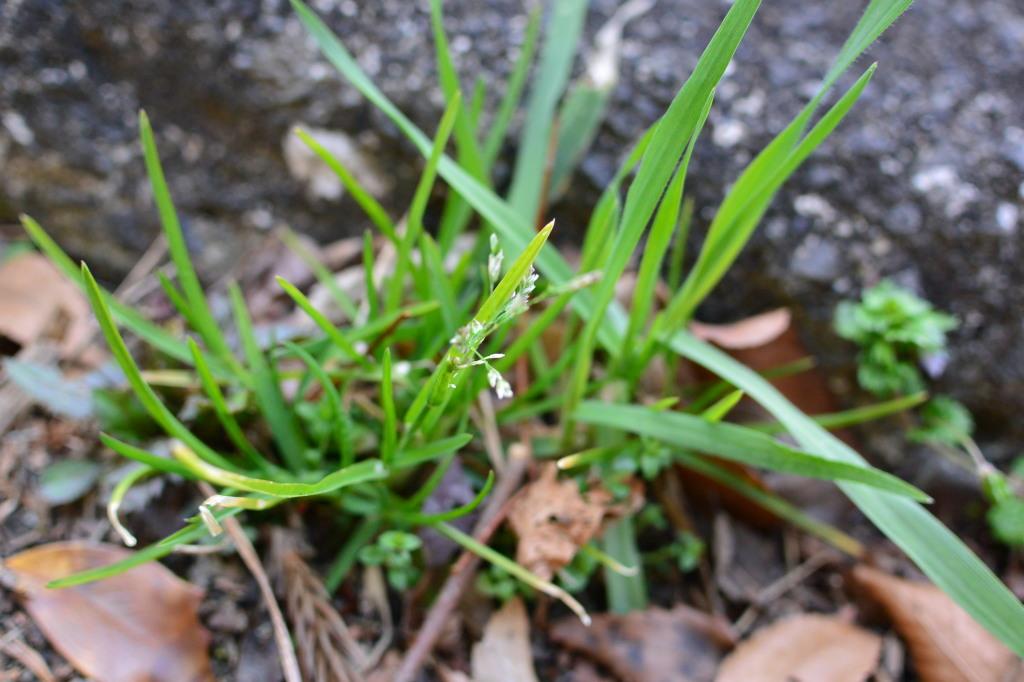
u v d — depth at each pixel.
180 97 0.31
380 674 0.26
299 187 0.32
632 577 0.27
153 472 0.26
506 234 0.25
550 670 0.27
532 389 0.27
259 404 0.26
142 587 0.25
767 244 0.30
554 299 0.27
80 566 0.25
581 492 0.26
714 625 0.27
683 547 0.28
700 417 0.25
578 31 0.29
